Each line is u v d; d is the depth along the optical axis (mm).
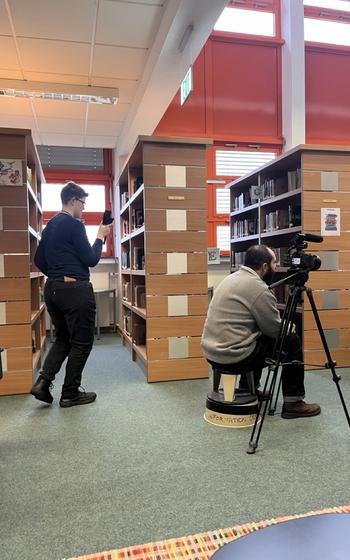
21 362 3121
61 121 5117
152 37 3377
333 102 6289
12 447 2180
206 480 1810
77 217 3043
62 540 1419
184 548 1362
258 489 1724
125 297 5195
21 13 2986
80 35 3307
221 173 6109
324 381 3330
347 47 6281
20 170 3080
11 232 3072
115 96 4301
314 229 3695
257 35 6070
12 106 4621
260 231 4613
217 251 5902
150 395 3059
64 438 2293
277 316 2396
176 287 3432
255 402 2453
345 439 2215
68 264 2834
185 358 3463
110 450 2131
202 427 2428
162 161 3393
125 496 1692
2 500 1674
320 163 3703
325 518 948
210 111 5980
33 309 3979
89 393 2955
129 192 4398
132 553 1344
